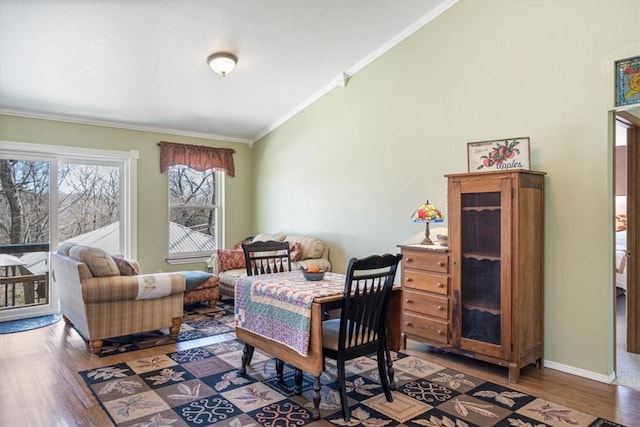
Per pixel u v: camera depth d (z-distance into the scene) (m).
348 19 3.81
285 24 3.74
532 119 3.24
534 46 3.23
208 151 6.14
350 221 4.86
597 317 2.92
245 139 6.59
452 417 2.36
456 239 3.19
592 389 2.75
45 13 3.19
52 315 4.77
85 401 2.55
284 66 4.52
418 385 2.81
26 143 4.75
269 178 6.24
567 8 3.05
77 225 5.21
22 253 4.76
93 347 3.45
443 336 3.28
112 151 5.38
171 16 3.42
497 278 2.99
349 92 4.84
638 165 3.45
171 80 4.48
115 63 4.01
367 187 4.64
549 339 3.15
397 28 4.11
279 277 3.04
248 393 2.67
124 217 5.54
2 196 4.65
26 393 2.66
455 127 3.76
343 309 2.36
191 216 6.18
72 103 4.70
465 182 3.13
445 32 3.83
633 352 3.51
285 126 5.88
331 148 5.11
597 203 2.92
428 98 3.99
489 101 3.51
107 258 3.59
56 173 5.02
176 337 3.86
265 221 6.35
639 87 2.74
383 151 4.45
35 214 4.86
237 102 5.26
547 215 3.16
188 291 4.82
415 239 4.12
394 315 2.75
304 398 2.60
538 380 2.90
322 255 5.09
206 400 2.56
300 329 2.38
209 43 3.86
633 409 2.46
